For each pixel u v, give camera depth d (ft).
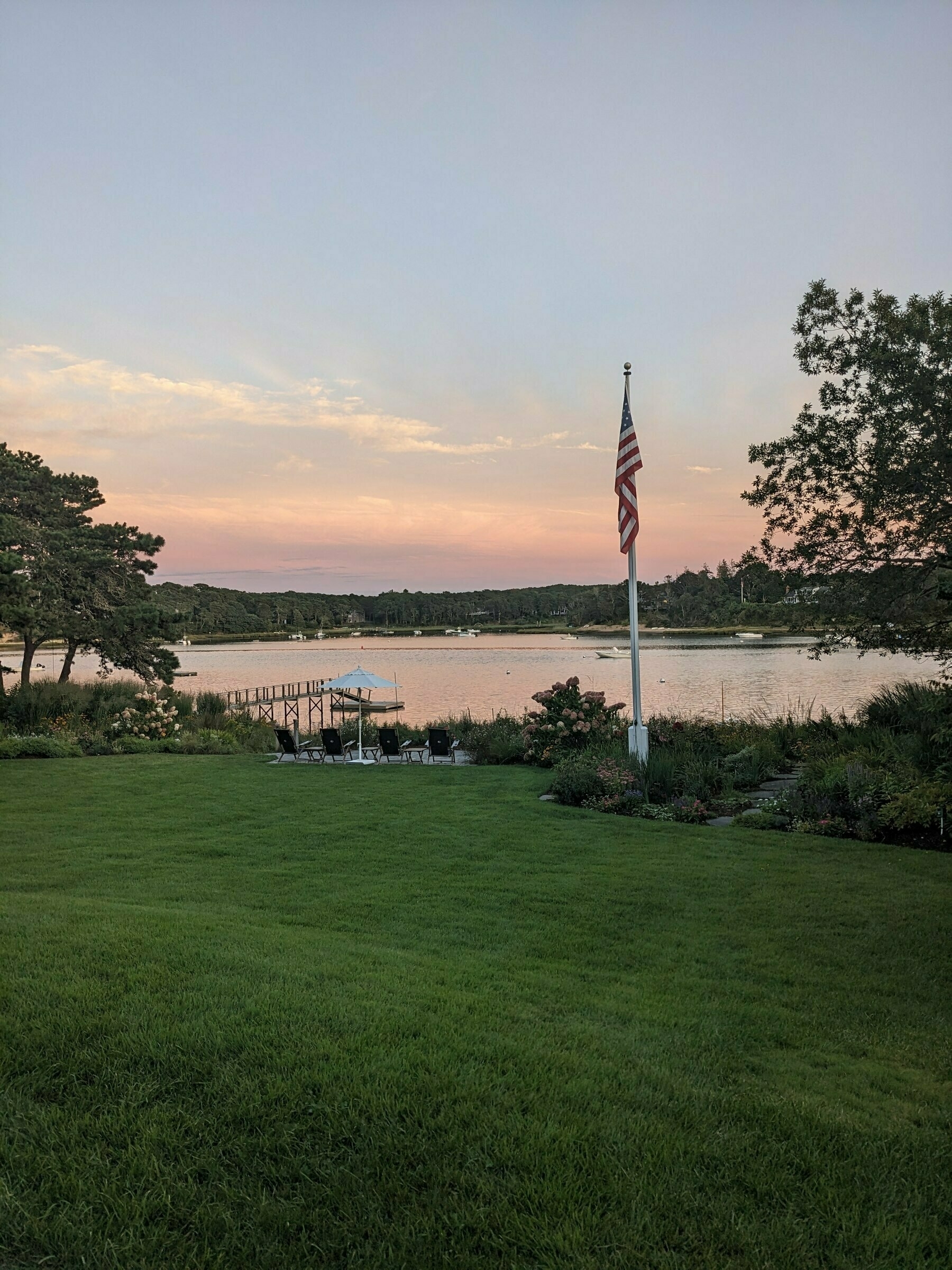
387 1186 8.77
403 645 408.05
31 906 18.92
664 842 29.14
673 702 105.60
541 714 52.13
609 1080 11.36
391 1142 9.46
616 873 25.07
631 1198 8.70
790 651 260.62
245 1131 9.63
